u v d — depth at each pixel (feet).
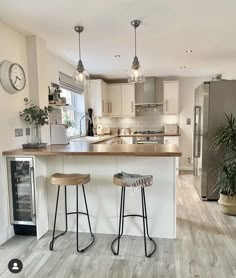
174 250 7.42
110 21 8.30
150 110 19.45
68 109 15.37
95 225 8.71
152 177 7.45
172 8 7.38
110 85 18.95
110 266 6.66
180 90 18.98
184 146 19.20
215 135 11.35
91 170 8.55
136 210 8.37
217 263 6.72
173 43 10.67
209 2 7.03
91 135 17.29
